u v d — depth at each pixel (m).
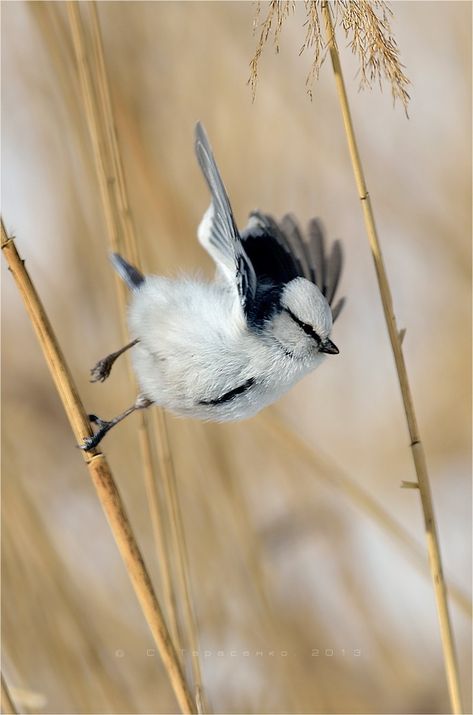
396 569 3.93
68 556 3.89
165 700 3.85
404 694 3.88
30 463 3.93
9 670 3.81
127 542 3.74
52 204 3.93
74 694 3.81
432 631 3.91
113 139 3.79
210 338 3.75
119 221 3.79
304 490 3.91
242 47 3.91
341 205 3.99
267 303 3.76
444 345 4.00
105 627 3.86
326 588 3.91
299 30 3.93
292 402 4.00
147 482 3.80
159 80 3.90
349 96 3.97
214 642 3.85
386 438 4.00
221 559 3.85
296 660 3.86
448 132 3.97
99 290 3.88
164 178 3.88
